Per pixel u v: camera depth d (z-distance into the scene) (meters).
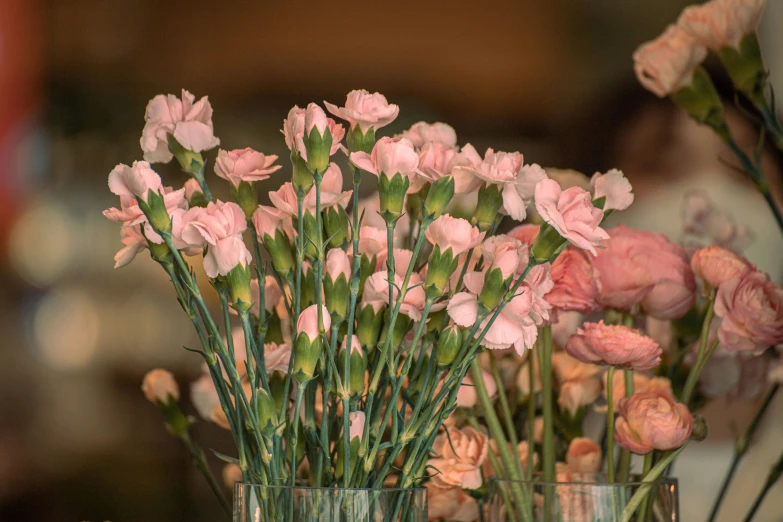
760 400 2.00
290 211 1.58
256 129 6.08
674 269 1.73
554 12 5.64
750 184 3.45
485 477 1.76
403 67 5.95
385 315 1.59
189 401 5.61
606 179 1.63
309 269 1.60
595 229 1.55
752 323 1.71
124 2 6.13
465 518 1.73
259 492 1.55
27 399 5.77
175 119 1.60
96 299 5.85
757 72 1.93
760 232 3.44
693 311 1.83
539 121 5.70
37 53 6.11
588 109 5.60
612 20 5.54
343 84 6.08
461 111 5.86
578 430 1.80
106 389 5.79
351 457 1.56
